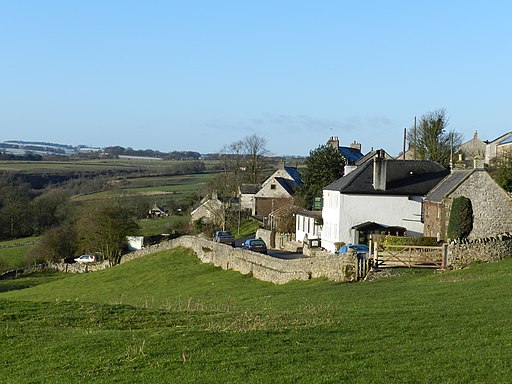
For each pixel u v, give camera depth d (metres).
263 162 136.00
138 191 140.50
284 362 17.25
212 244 59.69
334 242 55.53
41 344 21.41
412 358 17.08
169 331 21.78
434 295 27.78
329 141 104.06
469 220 45.56
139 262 67.81
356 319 22.84
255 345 19.28
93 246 81.88
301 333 20.73
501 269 34.59
